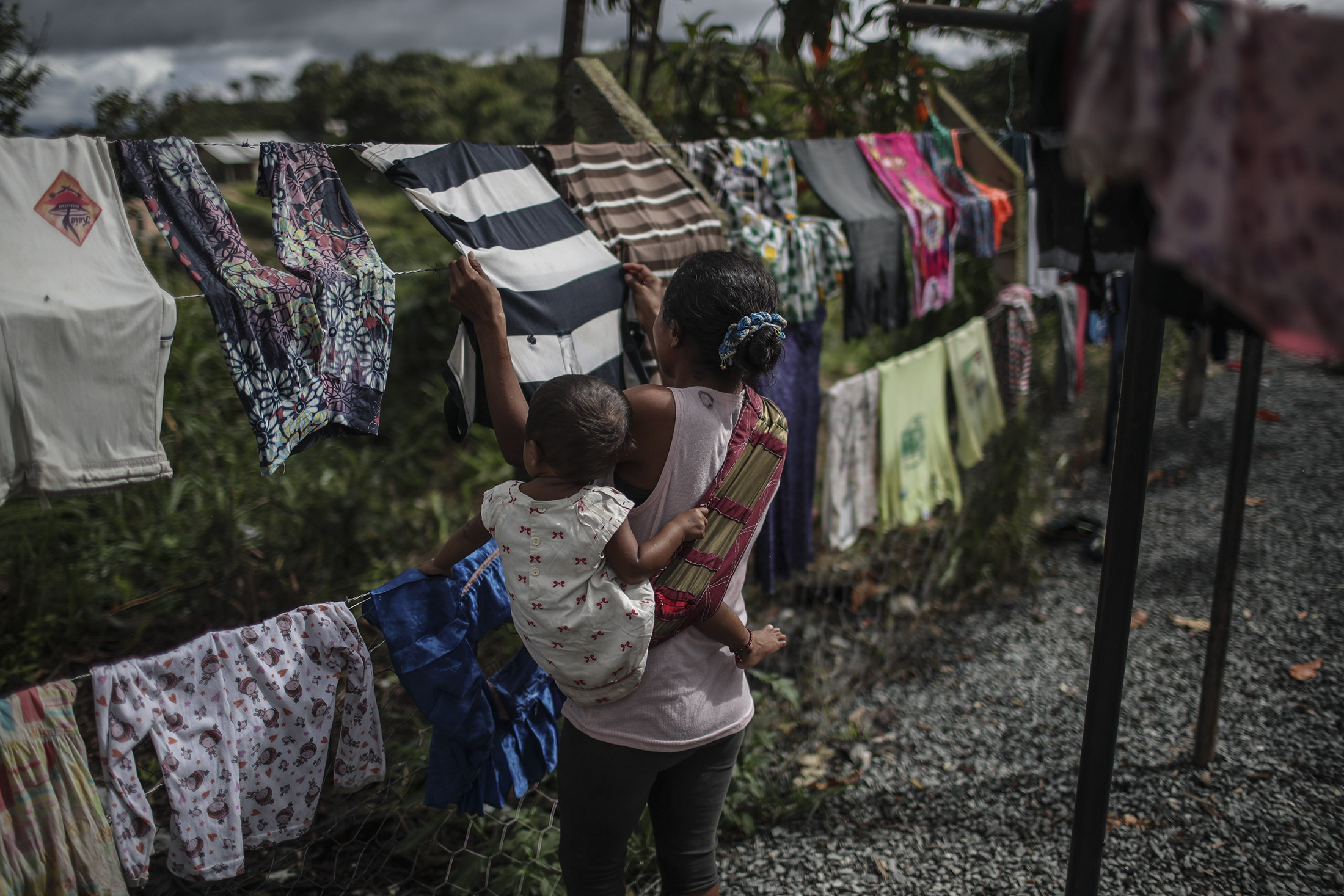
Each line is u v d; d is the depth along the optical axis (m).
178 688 1.73
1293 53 0.99
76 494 1.65
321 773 1.93
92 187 1.72
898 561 4.74
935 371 4.15
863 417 3.79
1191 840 2.87
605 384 1.67
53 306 1.58
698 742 1.83
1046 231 3.29
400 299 6.59
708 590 1.79
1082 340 5.36
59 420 1.61
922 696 3.70
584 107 3.09
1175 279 1.38
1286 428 6.68
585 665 1.71
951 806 3.06
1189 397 6.62
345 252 2.05
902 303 3.76
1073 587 4.62
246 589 4.12
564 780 1.89
